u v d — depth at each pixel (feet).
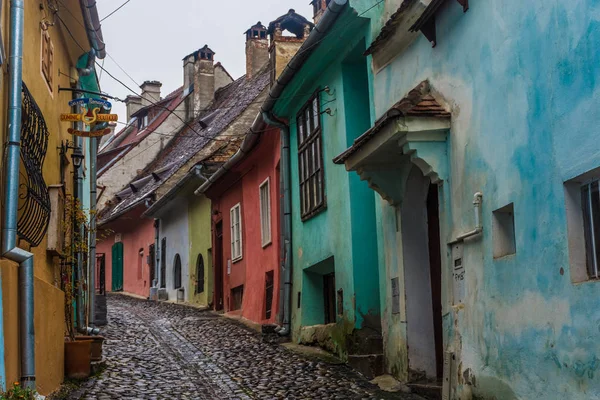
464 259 28.09
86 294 51.16
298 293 51.83
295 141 52.90
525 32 23.54
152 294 98.84
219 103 111.45
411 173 34.42
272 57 60.08
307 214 49.70
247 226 66.85
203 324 63.31
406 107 29.43
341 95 42.98
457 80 28.81
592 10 19.99
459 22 28.55
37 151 31.32
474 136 27.20
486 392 26.07
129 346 50.24
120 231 121.39
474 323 27.22
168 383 36.91
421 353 34.40
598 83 19.76
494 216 25.73
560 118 21.57
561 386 21.36
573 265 21.04
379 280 38.70
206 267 82.07
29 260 27.09
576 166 20.77
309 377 37.70
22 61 28.48
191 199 88.33
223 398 33.37
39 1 33.65
